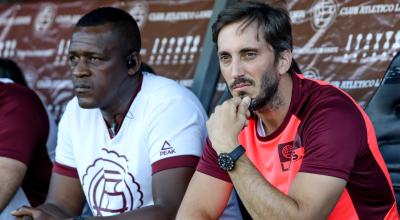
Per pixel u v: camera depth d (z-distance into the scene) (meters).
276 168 5.43
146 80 6.51
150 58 8.86
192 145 6.20
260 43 5.23
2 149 6.90
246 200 5.11
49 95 9.43
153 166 6.17
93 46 6.21
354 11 7.79
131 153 6.32
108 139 6.45
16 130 7.00
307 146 5.15
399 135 6.97
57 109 9.37
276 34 5.25
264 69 5.25
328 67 7.86
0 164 6.86
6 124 7.00
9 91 7.21
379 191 5.33
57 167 6.88
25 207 6.23
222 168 5.23
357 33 7.76
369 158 5.23
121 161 6.36
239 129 5.28
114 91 6.31
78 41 6.25
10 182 6.86
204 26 8.61
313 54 7.94
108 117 6.42
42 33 9.56
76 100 6.77
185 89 6.61
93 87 6.23
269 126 5.50
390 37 7.61
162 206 5.94
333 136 5.03
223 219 6.49
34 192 7.47
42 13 9.60
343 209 5.27
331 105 5.18
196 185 5.64
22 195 7.36
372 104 7.11
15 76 8.91
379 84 7.34
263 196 5.01
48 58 9.48
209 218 5.60
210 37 8.01
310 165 5.02
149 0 8.95
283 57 5.33
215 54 7.97
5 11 9.84
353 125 5.10
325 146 5.02
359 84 7.71
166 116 6.23
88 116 6.59
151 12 8.93
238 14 5.25
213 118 5.36
